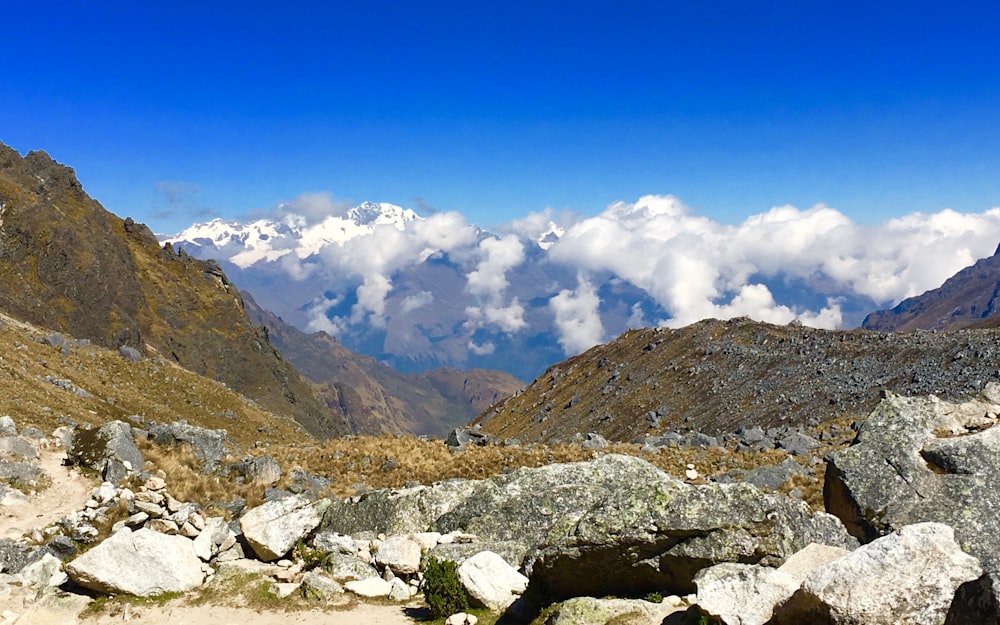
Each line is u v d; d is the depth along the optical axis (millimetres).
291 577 19016
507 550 18891
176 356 148250
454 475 39938
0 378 45031
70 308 124562
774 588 11328
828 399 83188
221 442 38875
